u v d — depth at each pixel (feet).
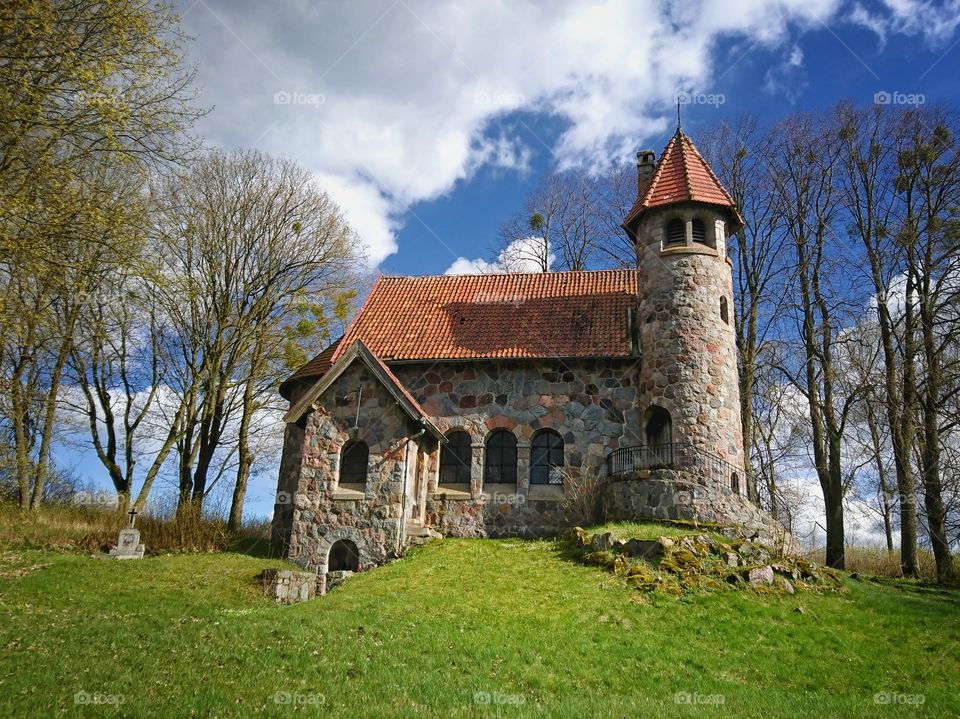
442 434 79.92
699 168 88.07
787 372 94.99
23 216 50.80
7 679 34.78
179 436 98.27
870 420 96.32
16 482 94.22
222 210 102.83
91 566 65.57
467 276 100.58
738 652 47.37
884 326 89.56
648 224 86.07
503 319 89.92
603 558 62.34
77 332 87.56
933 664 47.06
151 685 35.12
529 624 49.70
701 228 85.92
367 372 78.02
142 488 93.04
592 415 81.46
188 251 98.37
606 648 46.37
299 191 107.86
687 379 78.13
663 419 81.92
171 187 94.58
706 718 36.17
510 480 81.00
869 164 94.73
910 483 83.35
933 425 81.56
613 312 88.53
